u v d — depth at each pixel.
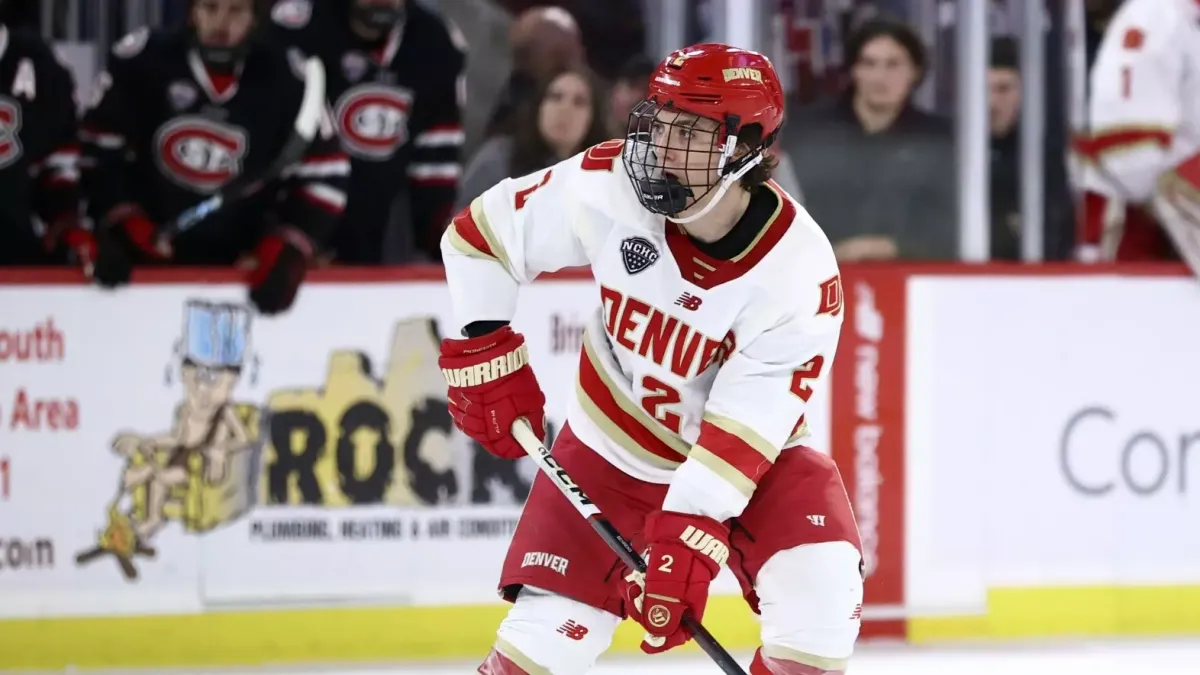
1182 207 16.52
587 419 10.54
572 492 9.92
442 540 15.40
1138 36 16.70
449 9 17.16
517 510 15.50
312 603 15.23
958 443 16.05
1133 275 16.23
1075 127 17.86
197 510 15.02
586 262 10.27
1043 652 15.77
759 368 9.53
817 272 9.45
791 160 17.45
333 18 15.98
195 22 15.24
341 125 16.09
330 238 16.33
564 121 16.98
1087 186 17.45
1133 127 16.69
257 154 15.47
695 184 9.04
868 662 15.34
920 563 16.06
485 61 17.27
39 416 14.80
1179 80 16.69
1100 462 16.30
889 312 15.89
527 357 10.48
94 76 17.38
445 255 10.42
